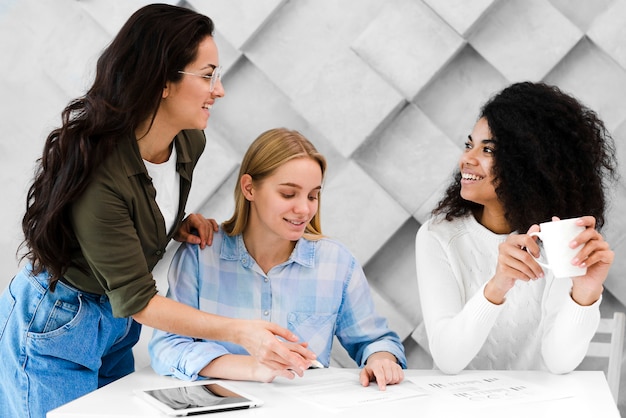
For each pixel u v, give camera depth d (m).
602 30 1.83
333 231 1.95
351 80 1.91
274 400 1.13
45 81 2.03
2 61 2.02
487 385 1.24
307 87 1.92
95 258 1.25
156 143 1.34
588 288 1.27
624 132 1.84
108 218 1.24
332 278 1.49
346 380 1.27
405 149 1.95
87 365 1.42
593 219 1.17
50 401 1.39
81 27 2.00
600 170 1.51
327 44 1.93
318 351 1.47
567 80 1.90
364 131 1.91
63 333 1.37
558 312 1.42
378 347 1.45
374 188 1.93
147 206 1.32
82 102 1.27
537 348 1.47
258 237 1.46
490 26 1.87
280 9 1.95
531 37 1.85
